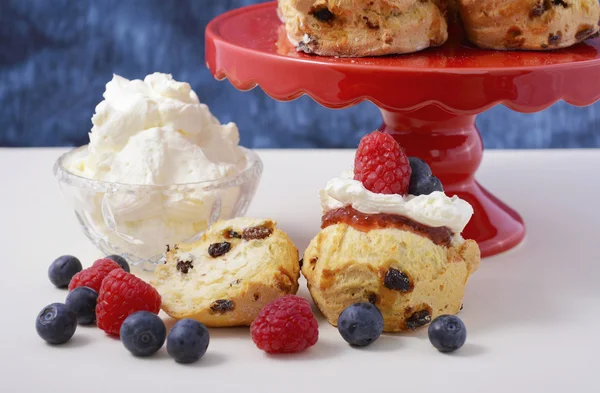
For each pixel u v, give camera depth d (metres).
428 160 0.79
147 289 0.69
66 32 1.08
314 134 1.12
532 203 0.86
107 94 0.78
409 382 0.66
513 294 0.74
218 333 0.70
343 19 0.73
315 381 0.66
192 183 0.75
